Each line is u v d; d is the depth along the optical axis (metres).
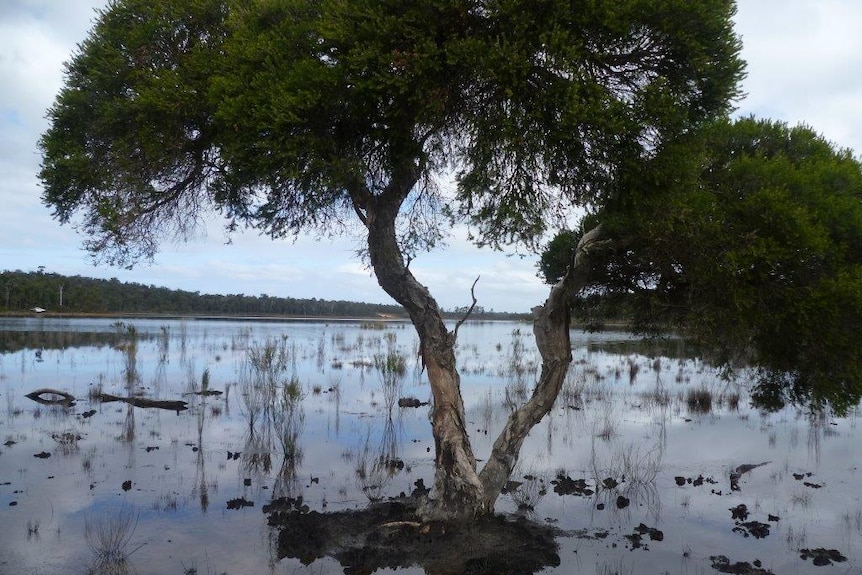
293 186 6.41
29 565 5.48
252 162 5.62
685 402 15.11
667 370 22.12
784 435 11.73
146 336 36.31
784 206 5.88
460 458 6.34
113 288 81.00
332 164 5.54
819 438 11.51
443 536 6.07
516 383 17.45
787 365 6.71
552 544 6.15
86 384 16.80
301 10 5.78
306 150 5.42
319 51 5.64
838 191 6.43
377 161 6.19
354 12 5.35
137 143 6.11
